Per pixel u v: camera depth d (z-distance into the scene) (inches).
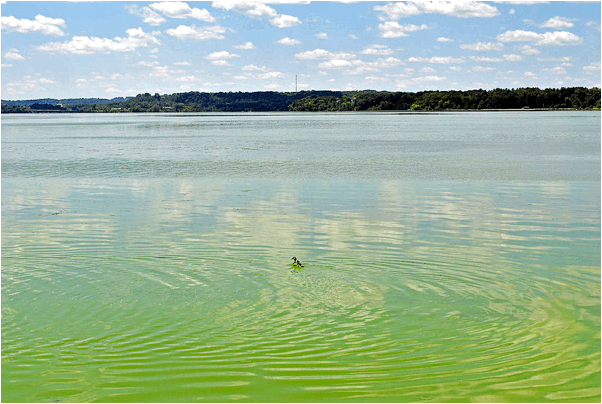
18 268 653.3
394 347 454.9
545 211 983.0
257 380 404.5
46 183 1341.0
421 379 408.5
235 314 515.2
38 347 452.4
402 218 925.8
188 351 446.0
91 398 383.2
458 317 513.0
